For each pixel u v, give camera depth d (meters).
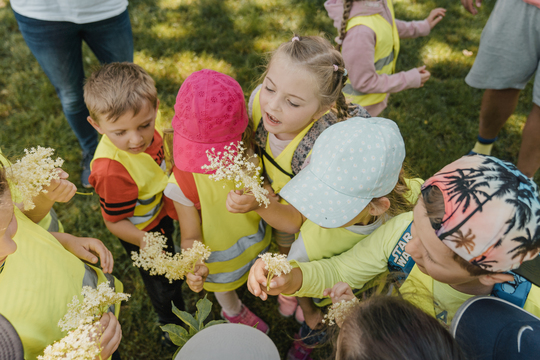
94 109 1.35
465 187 0.83
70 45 2.26
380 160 1.16
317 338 1.74
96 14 2.19
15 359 0.90
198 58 3.73
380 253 1.28
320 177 1.20
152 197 1.58
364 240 1.35
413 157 2.98
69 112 2.49
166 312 1.82
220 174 1.13
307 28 4.17
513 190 0.79
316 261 1.35
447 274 0.93
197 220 1.49
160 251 1.25
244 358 0.77
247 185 1.15
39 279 1.02
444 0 4.67
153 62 3.62
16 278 0.97
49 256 1.11
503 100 2.54
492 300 0.93
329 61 1.27
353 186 1.17
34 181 1.08
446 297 1.08
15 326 0.92
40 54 2.24
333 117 1.44
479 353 0.86
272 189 1.58
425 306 1.05
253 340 0.81
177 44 3.82
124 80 1.35
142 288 2.27
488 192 0.80
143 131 1.44
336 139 1.19
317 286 1.28
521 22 2.18
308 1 4.52
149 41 3.83
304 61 1.22
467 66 3.84
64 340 0.82
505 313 0.88
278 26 4.20
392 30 2.30
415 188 1.52
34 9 2.07
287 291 1.24
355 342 0.78
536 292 0.99
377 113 2.57
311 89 1.25
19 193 1.10
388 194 1.34
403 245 1.22
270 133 1.48
